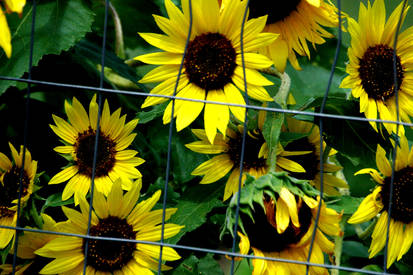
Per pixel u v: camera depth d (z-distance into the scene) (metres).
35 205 0.99
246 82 0.96
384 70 0.96
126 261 0.97
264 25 0.95
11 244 0.97
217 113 0.95
